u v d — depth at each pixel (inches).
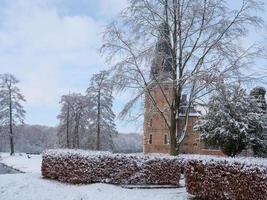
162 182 759.7
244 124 1358.3
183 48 937.5
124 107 953.5
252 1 901.2
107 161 770.8
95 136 2500.0
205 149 2511.1
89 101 2512.3
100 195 631.2
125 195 634.2
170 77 962.1
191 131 2504.9
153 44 950.4
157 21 941.8
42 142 4084.6
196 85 930.1
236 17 914.1
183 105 1070.4
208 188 598.5
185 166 642.8
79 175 765.3
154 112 992.9
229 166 569.3
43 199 602.5
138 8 927.0
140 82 951.6
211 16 924.0
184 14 933.2
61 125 2817.4
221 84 893.8
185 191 692.7
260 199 518.6
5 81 2888.8
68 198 610.9
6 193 629.3
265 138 1395.2
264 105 1530.5
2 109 2874.0
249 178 536.1
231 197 561.3
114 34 937.5
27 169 1817.2
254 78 897.5
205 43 925.2
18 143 3882.9
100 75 2469.2
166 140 2561.5
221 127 1380.4
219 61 915.4
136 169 760.3
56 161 804.6
